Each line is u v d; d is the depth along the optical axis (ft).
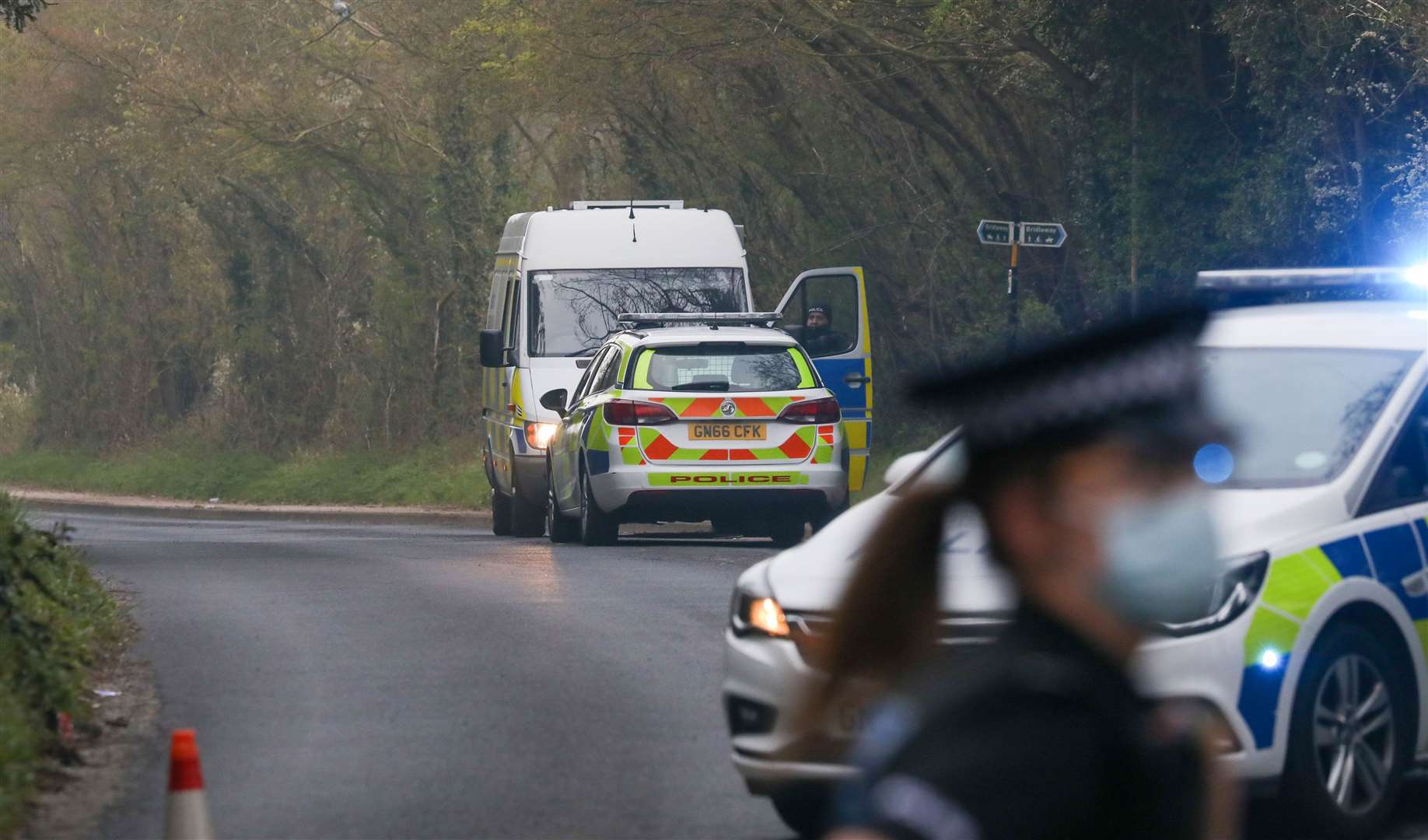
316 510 443.32
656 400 216.33
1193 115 309.42
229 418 583.58
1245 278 85.61
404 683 124.36
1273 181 276.41
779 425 217.15
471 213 512.22
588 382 240.12
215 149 510.58
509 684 123.03
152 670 131.54
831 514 218.79
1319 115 267.39
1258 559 77.15
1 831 79.61
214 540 284.41
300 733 107.65
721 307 276.62
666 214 282.36
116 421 630.74
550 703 115.96
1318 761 77.92
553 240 277.64
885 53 355.56
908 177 406.41
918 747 18.99
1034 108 382.01
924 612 20.56
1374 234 266.77
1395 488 84.64
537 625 151.23
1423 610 82.53
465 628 150.92
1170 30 306.55
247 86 506.48
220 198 581.53
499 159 517.55
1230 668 74.69
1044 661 19.70
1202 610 75.15
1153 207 312.91
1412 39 249.34
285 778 95.40
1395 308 93.71
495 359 273.75
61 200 631.56
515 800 90.12
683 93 419.54
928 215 399.85
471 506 436.35
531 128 561.43
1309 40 261.85
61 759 98.37
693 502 215.31
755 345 220.84
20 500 180.24
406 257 536.01
